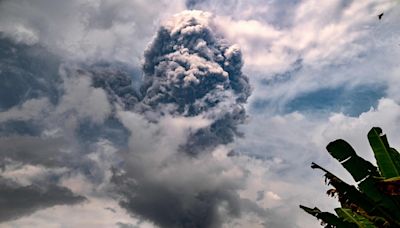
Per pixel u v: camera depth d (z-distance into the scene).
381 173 3.27
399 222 3.02
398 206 3.04
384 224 3.05
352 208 3.37
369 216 3.16
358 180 3.35
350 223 3.39
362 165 3.36
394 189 2.86
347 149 3.41
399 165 3.26
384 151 3.34
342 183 3.29
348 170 3.40
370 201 3.18
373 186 3.12
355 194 3.23
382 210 3.08
